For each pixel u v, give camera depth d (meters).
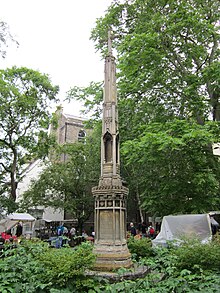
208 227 13.36
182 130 13.35
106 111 9.95
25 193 28.77
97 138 27.17
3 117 24.11
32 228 28.31
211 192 14.38
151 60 15.01
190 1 16.91
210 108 16.36
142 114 17.25
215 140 13.26
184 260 7.83
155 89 16.50
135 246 9.56
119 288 5.60
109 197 8.73
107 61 10.65
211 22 16.75
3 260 7.57
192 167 14.46
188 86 15.04
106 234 8.53
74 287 5.98
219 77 13.68
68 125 40.41
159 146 12.70
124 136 18.33
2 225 24.77
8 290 5.84
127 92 16.75
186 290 5.47
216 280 5.77
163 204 15.37
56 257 6.57
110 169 9.29
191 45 15.59
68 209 27.06
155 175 15.97
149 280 5.91
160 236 13.76
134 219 32.97
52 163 30.16
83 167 28.27
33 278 6.25
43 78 25.41
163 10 16.39
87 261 6.29
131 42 14.88
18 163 27.97
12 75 24.50
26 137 26.14
